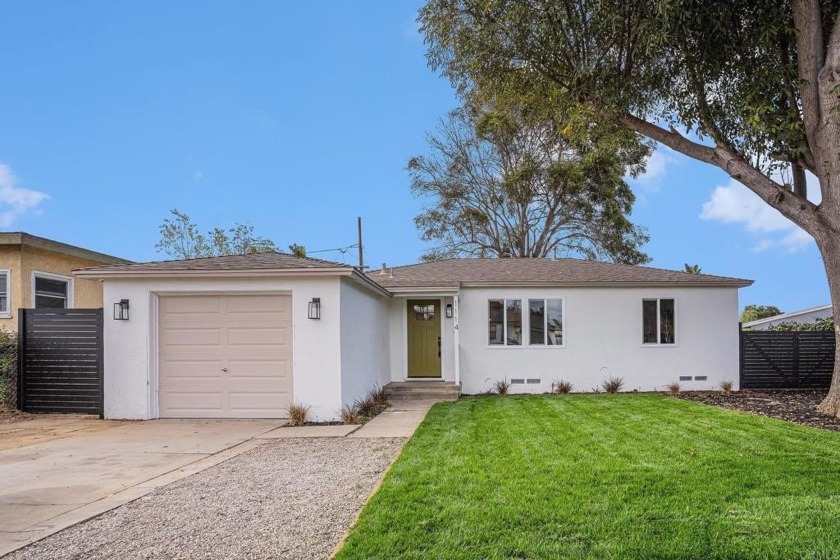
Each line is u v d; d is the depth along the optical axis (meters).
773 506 4.25
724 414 9.12
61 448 7.22
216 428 8.75
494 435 7.43
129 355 9.75
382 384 13.13
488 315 14.28
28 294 12.45
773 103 9.70
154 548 3.75
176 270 9.48
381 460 6.34
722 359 14.16
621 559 3.33
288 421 9.19
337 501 4.75
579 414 9.39
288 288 9.55
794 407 10.01
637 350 14.16
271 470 5.93
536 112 12.74
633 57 10.03
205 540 3.88
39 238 12.53
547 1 9.64
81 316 10.19
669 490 4.68
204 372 9.80
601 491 4.66
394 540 3.63
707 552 3.42
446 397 12.64
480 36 10.48
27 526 4.22
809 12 9.22
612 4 9.53
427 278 14.56
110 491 5.17
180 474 5.80
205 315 9.86
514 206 27.34
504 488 4.78
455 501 4.43
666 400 11.41
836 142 8.91
